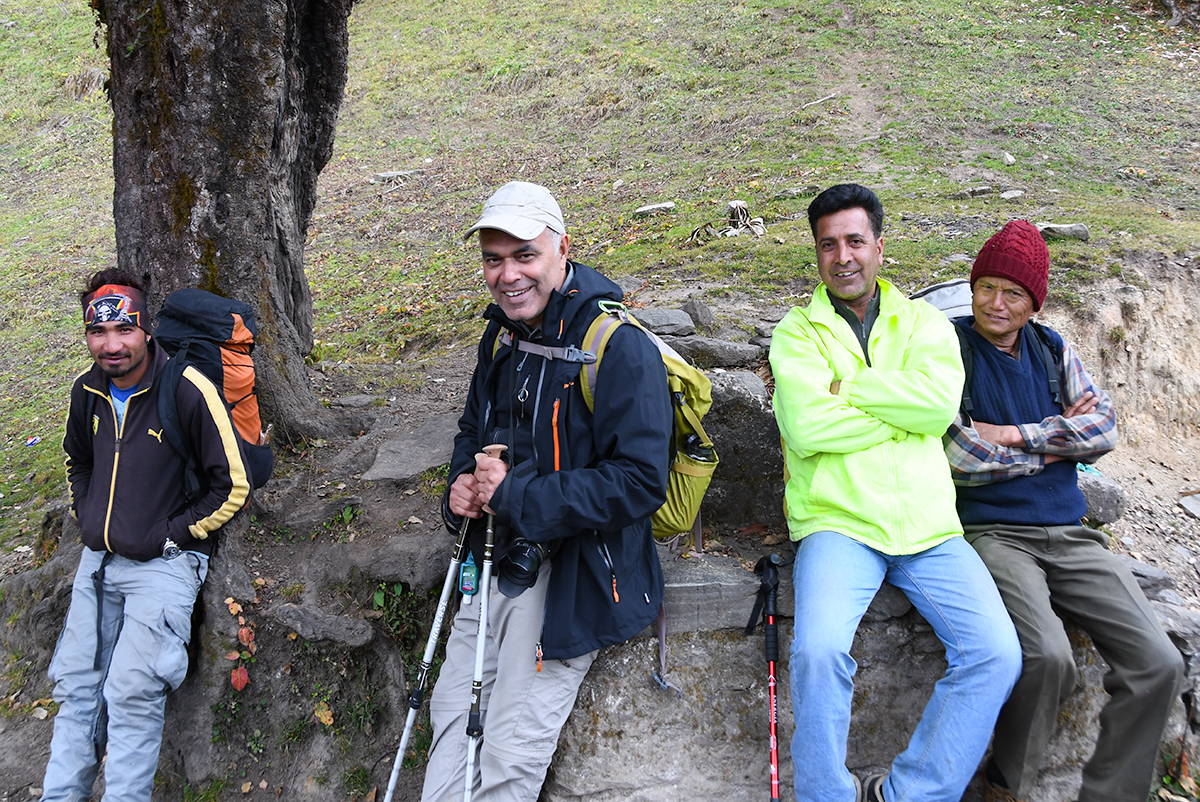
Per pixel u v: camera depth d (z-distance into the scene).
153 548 2.90
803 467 2.76
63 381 8.39
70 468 3.09
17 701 3.55
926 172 9.86
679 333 4.39
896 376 2.57
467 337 6.57
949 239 6.86
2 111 18.86
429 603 3.36
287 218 4.38
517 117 15.84
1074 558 2.62
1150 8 15.40
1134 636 2.46
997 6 16.41
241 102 3.79
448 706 2.68
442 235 11.41
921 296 3.45
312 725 3.28
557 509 2.31
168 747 3.24
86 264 12.06
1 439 7.04
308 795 3.20
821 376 2.68
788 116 12.77
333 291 9.84
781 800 2.95
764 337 4.51
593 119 14.90
